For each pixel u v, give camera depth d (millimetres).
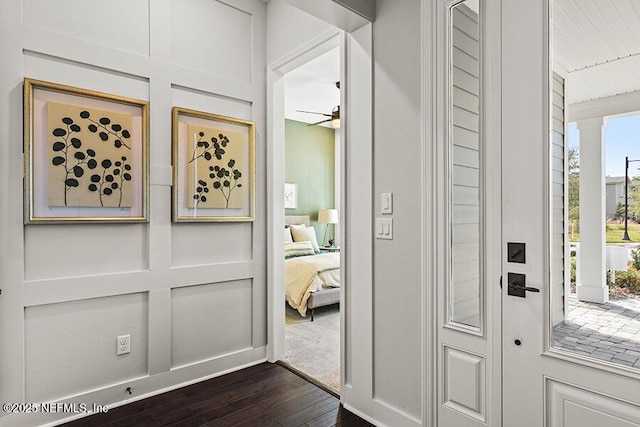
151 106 2406
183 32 2564
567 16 1447
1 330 1906
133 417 2145
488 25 1635
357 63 2232
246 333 2906
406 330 1975
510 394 1579
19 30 1963
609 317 1361
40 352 2033
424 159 1861
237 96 2814
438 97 1808
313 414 2199
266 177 3008
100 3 2227
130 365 2344
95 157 2188
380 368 2104
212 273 2689
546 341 1484
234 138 2799
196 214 2602
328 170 7395
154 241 2420
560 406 1447
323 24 2473
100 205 2201
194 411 2213
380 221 2102
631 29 1334
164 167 2457
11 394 1931
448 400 1796
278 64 2879
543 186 1482
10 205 1933
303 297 4215
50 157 2045
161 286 2451
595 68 1393
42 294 2021
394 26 2031
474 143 1690
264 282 3006
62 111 2082
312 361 2996
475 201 1690
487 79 1639
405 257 1978
